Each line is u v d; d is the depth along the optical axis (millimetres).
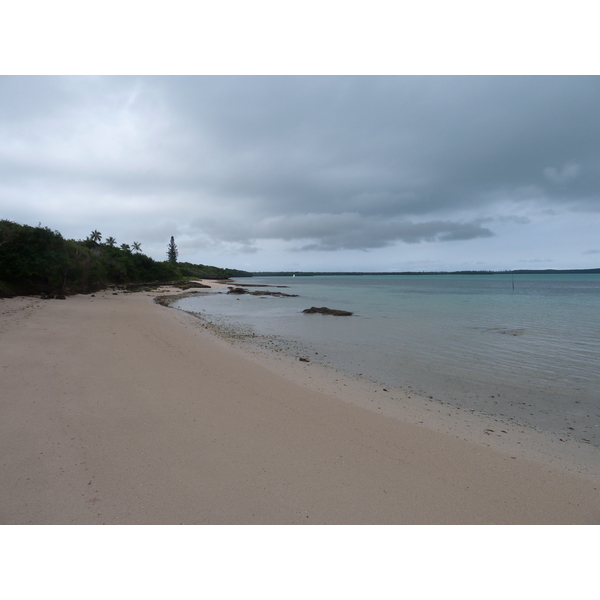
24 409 5336
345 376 9453
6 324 12219
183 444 4621
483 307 31250
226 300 40906
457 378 9555
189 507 3379
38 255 28828
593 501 3867
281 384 7852
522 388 8695
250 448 4625
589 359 11797
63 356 8422
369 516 3398
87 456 4172
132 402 5957
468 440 5441
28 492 3447
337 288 73250
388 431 5508
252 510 3391
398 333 17297
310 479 3973
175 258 139375
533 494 3939
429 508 3564
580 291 58500
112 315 17812
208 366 8828
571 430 6254
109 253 68438
